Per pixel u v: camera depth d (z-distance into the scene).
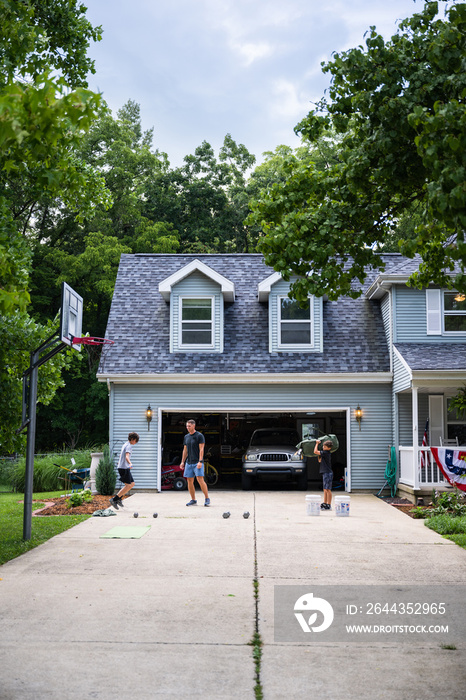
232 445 24.47
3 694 4.41
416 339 19.55
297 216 8.63
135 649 5.38
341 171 8.99
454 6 7.40
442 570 8.40
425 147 5.91
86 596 7.09
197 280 20.56
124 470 14.77
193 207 40.88
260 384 19.80
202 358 20.08
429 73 7.78
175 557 9.27
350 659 5.18
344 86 8.57
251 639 5.66
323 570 8.40
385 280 19.30
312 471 24.98
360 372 19.34
